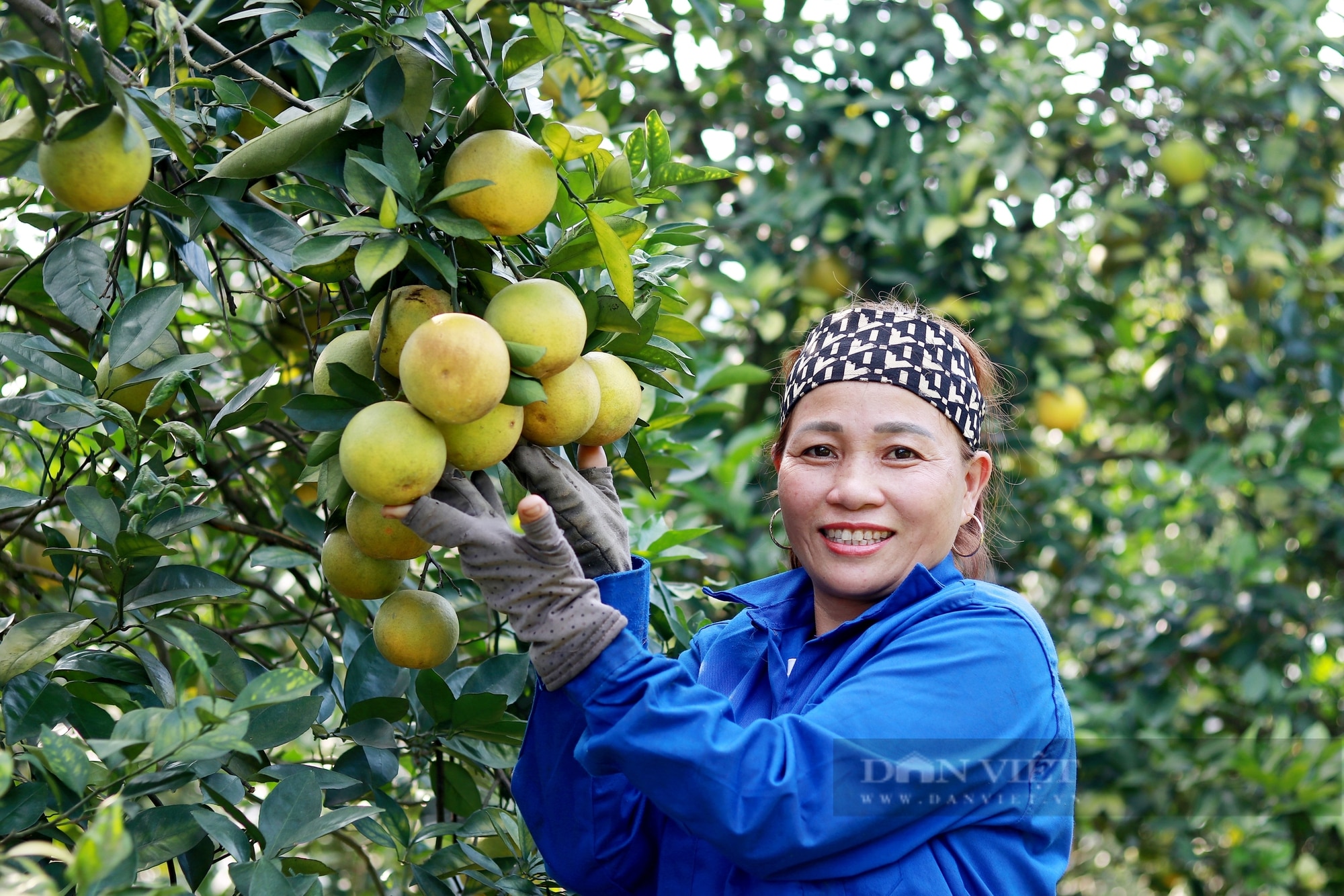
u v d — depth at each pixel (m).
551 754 1.40
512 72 1.34
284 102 1.72
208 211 1.55
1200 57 3.63
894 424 1.39
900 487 1.39
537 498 1.14
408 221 1.20
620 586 1.28
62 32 1.17
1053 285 3.82
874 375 1.41
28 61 1.14
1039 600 4.20
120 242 1.58
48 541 1.56
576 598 1.18
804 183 3.66
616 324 1.33
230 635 1.88
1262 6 3.68
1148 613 3.90
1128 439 4.58
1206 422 3.89
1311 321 3.89
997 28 3.81
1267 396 3.84
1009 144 3.54
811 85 3.70
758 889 1.28
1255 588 3.64
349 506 1.25
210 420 1.96
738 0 2.85
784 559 2.94
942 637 1.30
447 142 1.29
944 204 3.53
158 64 1.67
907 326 1.45
